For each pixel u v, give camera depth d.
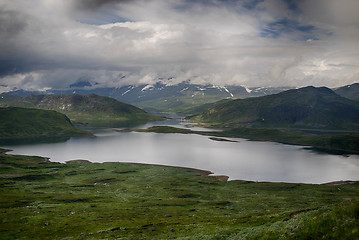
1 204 117.44
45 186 168.38
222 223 72.56
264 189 173.75
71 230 80.06
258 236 41.09
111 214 104.31
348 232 32.03
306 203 130.75
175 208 120.19
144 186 178.00
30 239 72.19
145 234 69.81
